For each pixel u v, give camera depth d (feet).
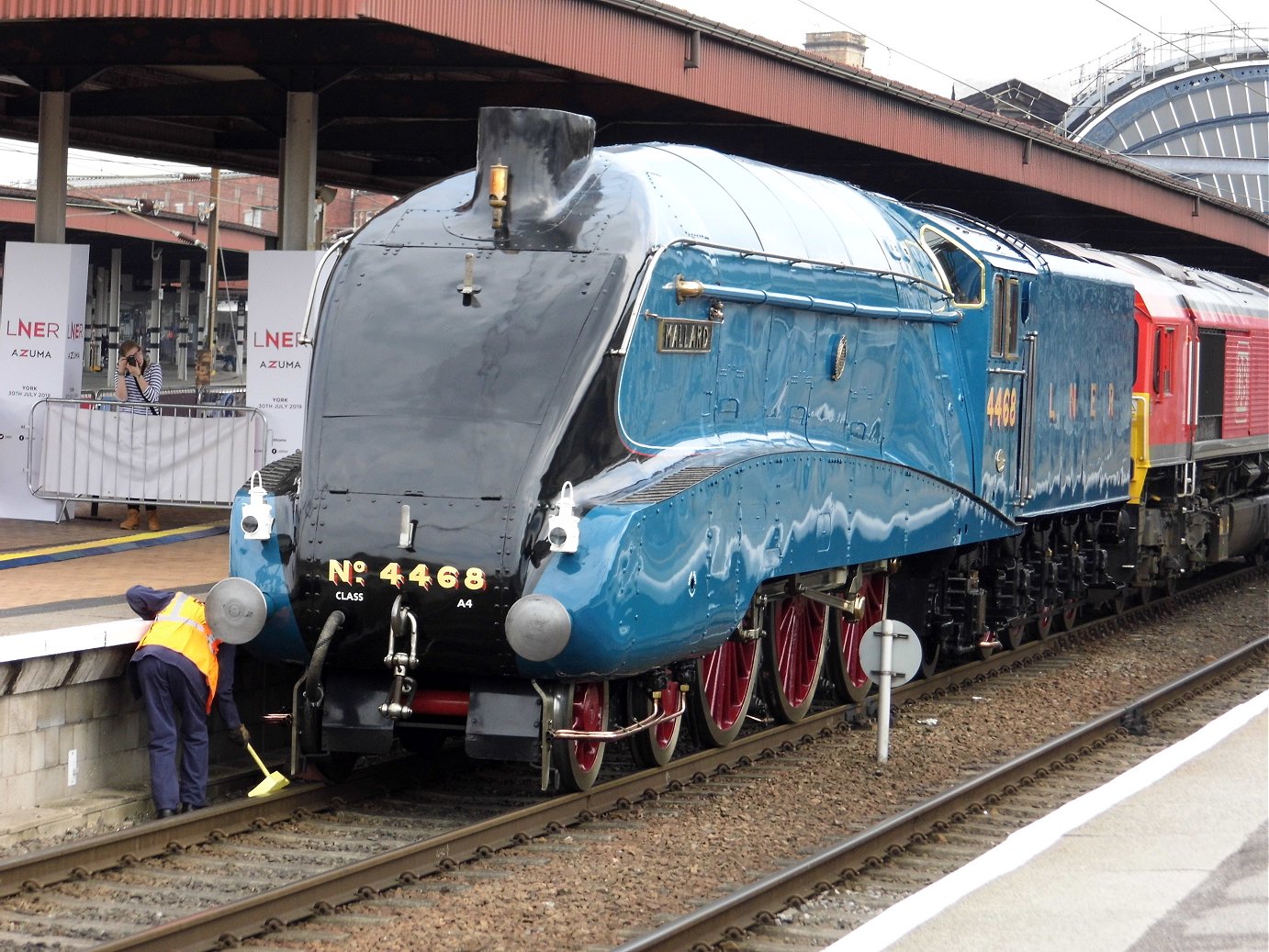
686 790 35.09
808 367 39.42
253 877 27.99
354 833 31.19
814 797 35.14
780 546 36.42
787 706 41.14
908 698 47.60
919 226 48.29
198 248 223.51
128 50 55.57
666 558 31.45
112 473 55.72
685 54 53.11
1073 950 21.47
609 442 31.58
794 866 27.61
